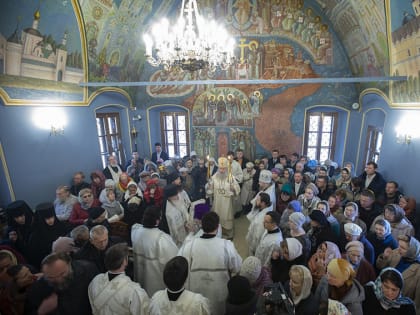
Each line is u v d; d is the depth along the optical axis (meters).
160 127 12.02
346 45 9.38
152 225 3.76
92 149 8.68
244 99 10.77
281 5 9.68
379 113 8.52
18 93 5.99
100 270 3.26
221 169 6.92
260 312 2.44
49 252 4.38
